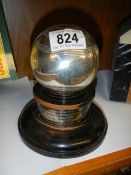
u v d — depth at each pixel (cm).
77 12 64
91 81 51
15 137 55
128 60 59
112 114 62
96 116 58
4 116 60
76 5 62
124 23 59
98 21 66
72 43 45
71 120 52
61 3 61
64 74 46
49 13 62
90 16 65
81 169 49
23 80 70
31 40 65
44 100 50
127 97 65
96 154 52
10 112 62
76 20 65
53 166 49
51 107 50
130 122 60
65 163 50
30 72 70
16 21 61
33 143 51
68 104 49
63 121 52
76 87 48
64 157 50
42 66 46
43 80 48
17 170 49
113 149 53
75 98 50
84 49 46
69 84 47
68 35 46
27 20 61
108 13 66
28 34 63
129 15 67
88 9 64
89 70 47
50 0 60
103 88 71
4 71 62
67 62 45
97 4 64
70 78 46
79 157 51
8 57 61
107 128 58
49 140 51
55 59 45
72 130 53
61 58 45
